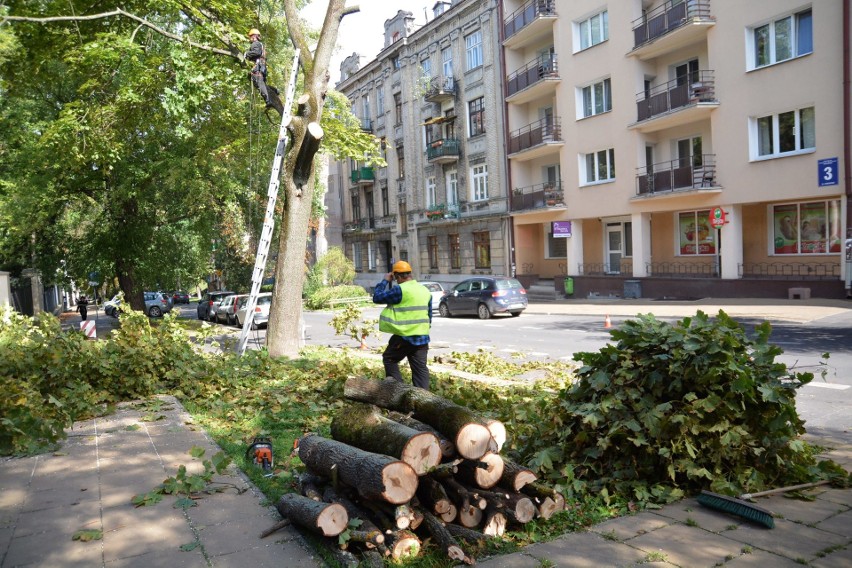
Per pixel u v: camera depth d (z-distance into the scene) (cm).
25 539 395
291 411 744
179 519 422
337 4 1244
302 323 1367
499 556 363
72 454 583
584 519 412
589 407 490
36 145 1755
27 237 2573
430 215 3691
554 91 2909
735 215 2153
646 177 2419
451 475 401
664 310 1992
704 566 343
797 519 405
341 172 5003
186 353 966
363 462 378
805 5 1881
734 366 446
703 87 2142
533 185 3144
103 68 1478
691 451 447
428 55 3756
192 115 1369
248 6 1475
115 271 2566
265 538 392
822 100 1861
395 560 359
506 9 3123
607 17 2556
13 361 805
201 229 2533
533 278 3172
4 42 1336
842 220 1852
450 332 1794
